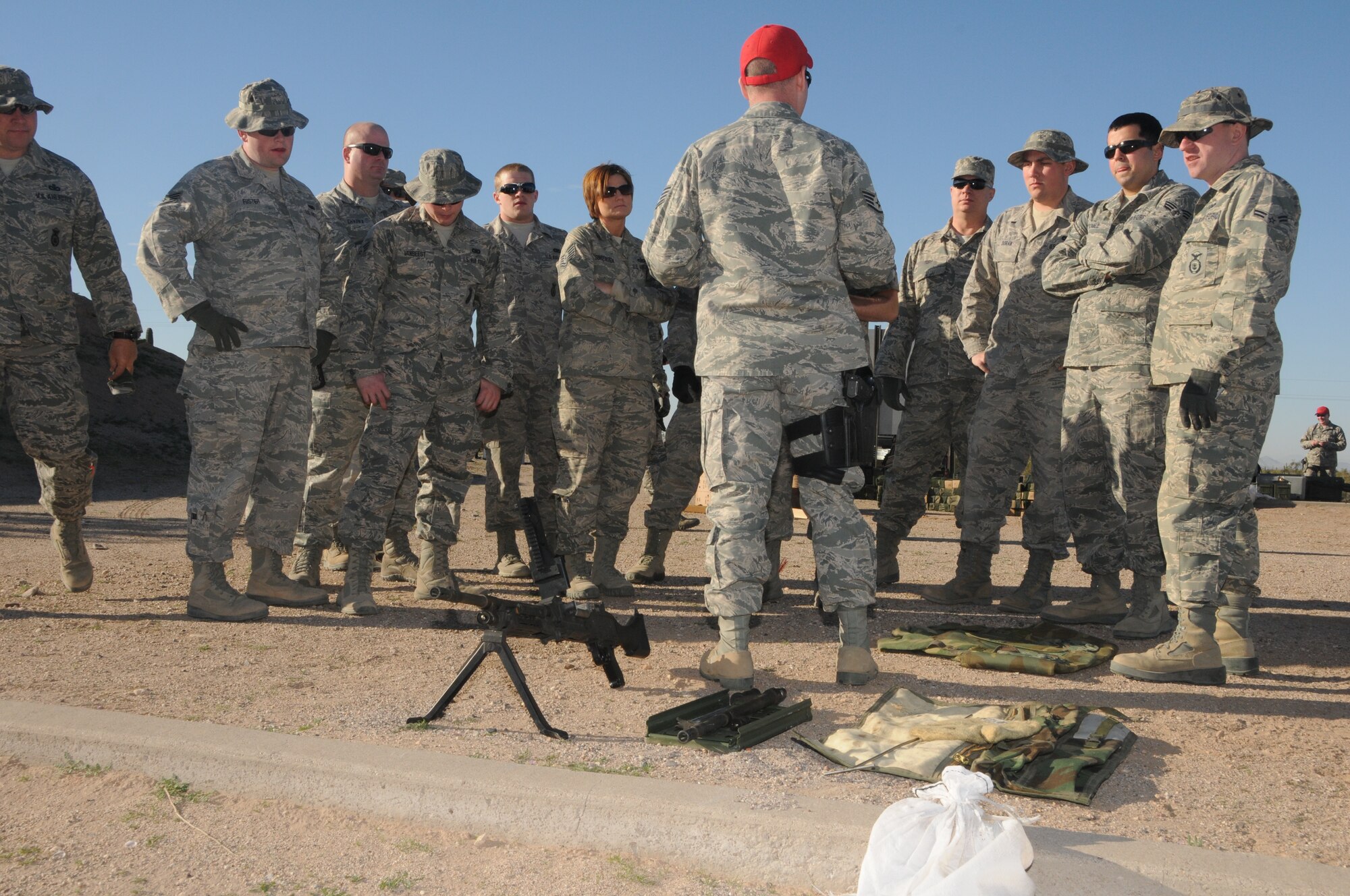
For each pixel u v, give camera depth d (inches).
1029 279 229.8
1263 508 648.4
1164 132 169.5
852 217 155.4
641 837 99.5
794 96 161.5
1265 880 84.8
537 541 139.9
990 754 119.0
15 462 673.6
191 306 191.8
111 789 112.7
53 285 211.5
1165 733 137.0
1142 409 197.0
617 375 232.8
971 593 247.8
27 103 201.6
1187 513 166.2
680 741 125.5
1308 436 820.6
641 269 236.5
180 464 866.1
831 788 111.4
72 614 207.2
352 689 152.1
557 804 102.4
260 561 218.7
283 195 210.8
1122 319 199.0
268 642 184.1
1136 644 199.3
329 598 224.8
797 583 276.8
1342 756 127.8
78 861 96.7
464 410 228.1
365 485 215.9
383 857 99.3
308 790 110.2
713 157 155.9
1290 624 223.3
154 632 190.7
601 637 139.9
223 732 119.6
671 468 263.1
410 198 279.9
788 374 151.5
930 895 81.2
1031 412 232.8
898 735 128.6
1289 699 157.9
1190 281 167.8
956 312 255.3
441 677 161.0
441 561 233.0
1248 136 168.7
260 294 203.9
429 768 108.7
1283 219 156.6
